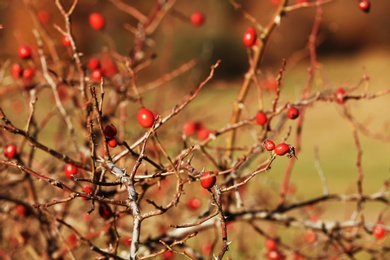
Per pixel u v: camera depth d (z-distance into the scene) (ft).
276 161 51.55
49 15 19.48
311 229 14.88
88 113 12.17
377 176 48.62
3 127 10.45
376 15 101.96
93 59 14.60
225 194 13.99
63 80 13.75
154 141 12.65
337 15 102.27
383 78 85.25
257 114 12.78
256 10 69.82
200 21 19.13
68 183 15.72
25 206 14.33
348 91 13.43
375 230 14.71
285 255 16.69
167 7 18.57
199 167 17.07
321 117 63.52
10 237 16.40
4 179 14.98
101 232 12.89
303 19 78.18
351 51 104.22
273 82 17.39
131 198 9.07
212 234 21.42
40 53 14.51
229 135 14.62
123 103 14.94
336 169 50.08
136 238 8.63
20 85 15.31
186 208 17.16
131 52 17.34
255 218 14.64
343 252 15.21
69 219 15.61
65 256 14.64
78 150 13.99
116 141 10.12
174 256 16.65
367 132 15.72
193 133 16.62
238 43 76.79
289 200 20.81
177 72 16.99
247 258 19.08
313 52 16.10
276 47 72.54
